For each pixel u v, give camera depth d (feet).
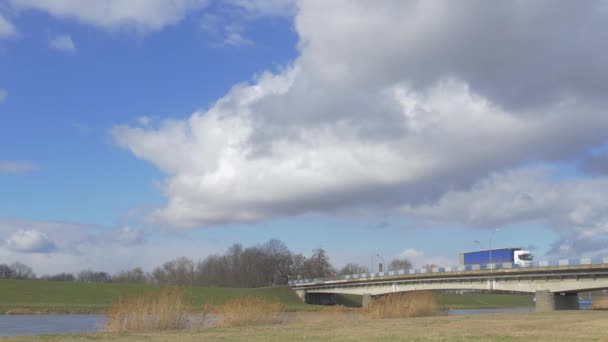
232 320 162.61
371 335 105.60
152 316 146.82
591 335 102.68
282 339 96.94
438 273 358.02
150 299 150.30
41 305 332.19
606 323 138.51
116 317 145.38
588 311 230.48
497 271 318.04
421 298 234.17
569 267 281.95
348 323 152.97
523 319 162.81
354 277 451.53
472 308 472.44
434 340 92.02
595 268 272.10
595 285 277.23
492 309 438.81
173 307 149.28
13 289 397.60
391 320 166.61
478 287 335.88
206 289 496.64
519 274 308.19
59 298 392.27
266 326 143.74
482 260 412.57
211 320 178.91
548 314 197.98
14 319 255.50
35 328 195.72
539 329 120.16
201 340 96.84
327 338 98.17
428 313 226.58
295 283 554.05
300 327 135.85
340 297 579.48
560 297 304.09
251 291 523.29
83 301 389.80
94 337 105.60
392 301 228.22
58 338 102.99
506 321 152.66
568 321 148.77
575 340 91.25
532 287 304.91
